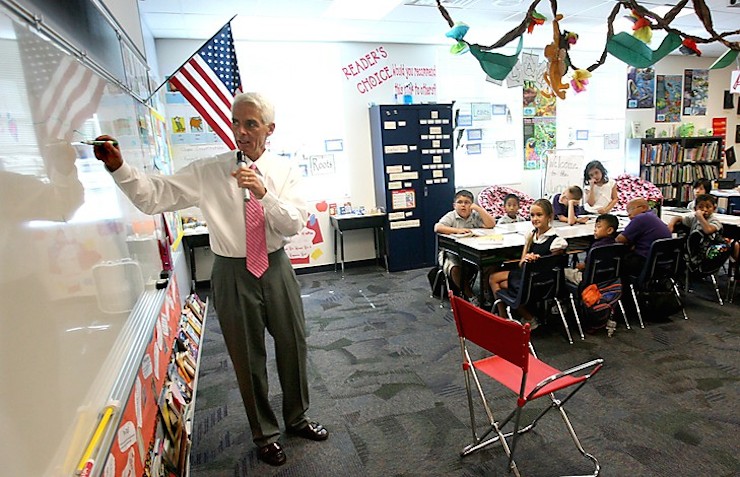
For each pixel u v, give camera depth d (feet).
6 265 2.63
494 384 8.90
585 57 21.95
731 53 6.33
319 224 18.80
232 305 6.25
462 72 20.24
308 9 14.10
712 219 12.76
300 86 17.93
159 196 5.47
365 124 19.04
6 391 2.42
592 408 7.90
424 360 10.16
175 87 7.97
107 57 6.24
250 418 6.82
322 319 13.10
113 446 3.81
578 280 11.28
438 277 14.14
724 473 6.21
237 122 5.78
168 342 7.66
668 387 8.46
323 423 7.86
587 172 16.97
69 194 3.89
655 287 11.67
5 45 3.07
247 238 6.04
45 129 3.57
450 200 19.08
